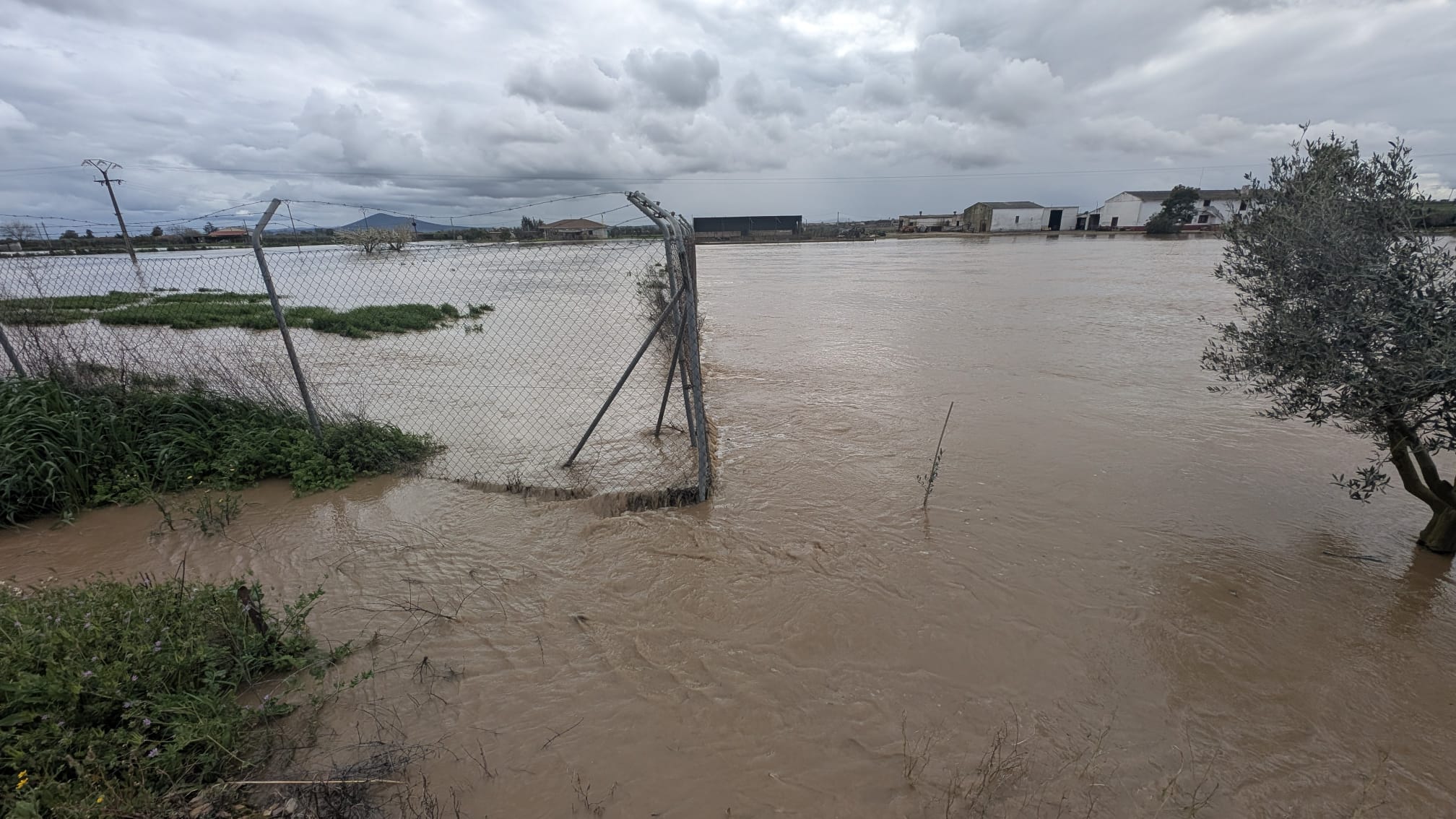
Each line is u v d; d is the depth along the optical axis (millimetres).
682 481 5891
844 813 2619
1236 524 5000
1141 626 3801
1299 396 4457
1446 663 3482
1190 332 12992
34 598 3498
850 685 3352
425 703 3225
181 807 2570
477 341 13930
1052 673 3436
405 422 7945
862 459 6453
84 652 2980
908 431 7262
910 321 15094
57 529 5141
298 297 22609
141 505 5531
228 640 3451
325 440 6160
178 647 3154
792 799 2688
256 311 18156
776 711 3172
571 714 3150
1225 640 3682
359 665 3496
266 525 5148
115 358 8484
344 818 2561
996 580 4266
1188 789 2742
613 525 5074
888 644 3654
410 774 2791
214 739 2744
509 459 6625
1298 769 2850
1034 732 3047
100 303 14445
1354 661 3510
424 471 6273
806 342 12766
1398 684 3344
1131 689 3326
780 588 4180
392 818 2580
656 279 10562
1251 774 2822
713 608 3984
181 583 3703
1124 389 8797
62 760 2596
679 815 2609
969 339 12625
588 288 23359
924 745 2963
